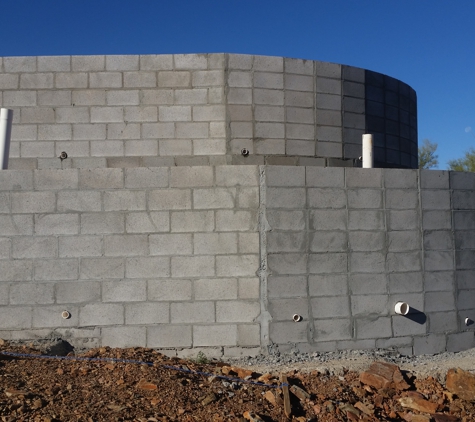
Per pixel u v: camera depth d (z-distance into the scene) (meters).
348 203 7.37
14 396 4.98
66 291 6.93
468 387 6.12
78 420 4.70
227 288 7.03
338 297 7.26
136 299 6.95
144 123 8.95
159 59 9.00
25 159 8.84
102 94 8.93
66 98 8.90
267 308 7.06
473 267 7.97
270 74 9.20
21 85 8.87
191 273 7.01
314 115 9.40
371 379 6.20
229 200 7.09
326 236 7.27
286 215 7.17
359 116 9.78
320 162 9.39
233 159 8.99
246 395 5.64
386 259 7.46
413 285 7.57
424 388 6.23
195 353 6.95
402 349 7.46
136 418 4.86
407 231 7.58
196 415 5.11
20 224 6.95
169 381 5.65
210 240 7.04
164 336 6.95
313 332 7.17
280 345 7.08
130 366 5.97
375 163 9.93
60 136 8.87
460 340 7.80
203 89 9.02
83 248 6.96
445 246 7.78
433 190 7.75
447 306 7.74
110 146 8.90
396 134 10.32
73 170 7.01
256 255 7.07
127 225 6.99
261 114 9.13
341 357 7.02
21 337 6.88
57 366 5.97
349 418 5.47
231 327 7.01
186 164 8.95
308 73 9.40
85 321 6.91
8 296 6.90
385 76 10.20
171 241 7.01
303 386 6.02
